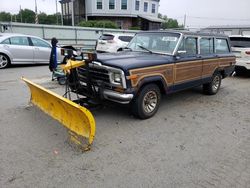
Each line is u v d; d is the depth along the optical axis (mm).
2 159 3395
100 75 4613
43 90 4406
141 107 4793
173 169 3279
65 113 4121
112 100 4535
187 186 2943
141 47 5844
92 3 36844
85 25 31828
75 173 3131
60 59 11031
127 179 3041
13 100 6008
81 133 3764
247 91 7984
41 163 3322
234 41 10328
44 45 11992
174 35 5527
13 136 4078
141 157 3555
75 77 4793
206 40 6371
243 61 9930
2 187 2838
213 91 7164
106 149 3744
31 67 11531
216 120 5168
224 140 4215
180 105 6117
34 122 4645
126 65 4309
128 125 4680
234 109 5969
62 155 3529
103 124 4695
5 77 8969
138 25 39250
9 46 10805
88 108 4848
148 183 2977
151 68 4684
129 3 37250
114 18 38312
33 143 3855
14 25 18703
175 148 3859
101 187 2885
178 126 4754
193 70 5902
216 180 3076
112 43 14750
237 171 3283
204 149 3861
